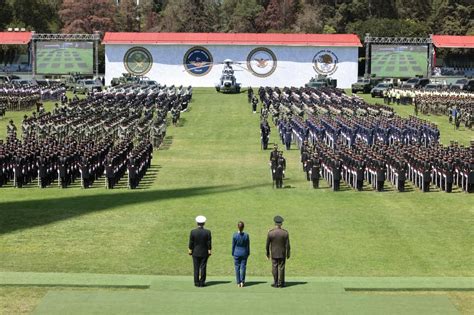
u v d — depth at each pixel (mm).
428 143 66750
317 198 49062
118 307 27047
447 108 97188
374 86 126062
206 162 64500
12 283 30000
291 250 36781
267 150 71125
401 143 65188
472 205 47281
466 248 37375
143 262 34844
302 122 74875
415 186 53312
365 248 37281
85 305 27312
